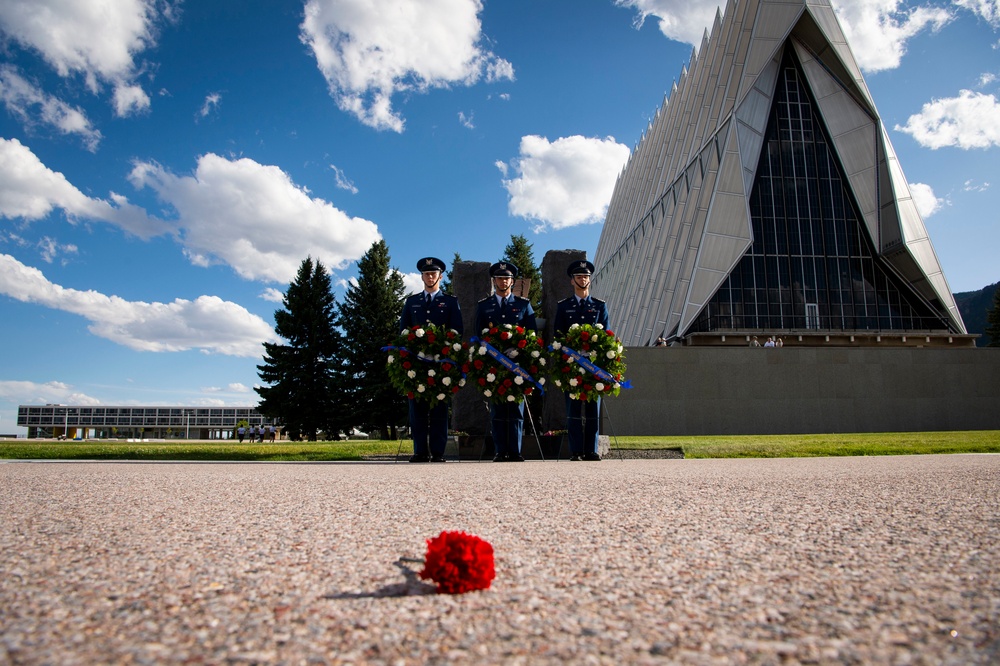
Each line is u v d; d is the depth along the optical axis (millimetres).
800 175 48781
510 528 4184
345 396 43688
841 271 47688
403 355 12789
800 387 25828
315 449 13930
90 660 1958
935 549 3457
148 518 4617
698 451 13242
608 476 7945
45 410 81375
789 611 2451
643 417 25172
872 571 3018
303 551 3514
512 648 2084
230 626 2281
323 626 2291
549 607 2512
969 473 7547
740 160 46719
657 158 70688
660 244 59219
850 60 48875
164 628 2256
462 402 15797
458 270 16969
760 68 48469
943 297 46125
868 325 47125
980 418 26328
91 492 6277
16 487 6746
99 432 81875
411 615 2414
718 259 45688
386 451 13594
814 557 3307
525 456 13977
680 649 2074
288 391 43438
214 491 6387
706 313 46406
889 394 26141
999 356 26641
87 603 2535
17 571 3035
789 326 46562
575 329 13039
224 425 82688
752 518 4496
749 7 50844
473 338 13039
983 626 2270
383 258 46000
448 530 4125
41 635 2170
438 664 1950
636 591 2717
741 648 2084
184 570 3072
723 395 25531
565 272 16188
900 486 6297
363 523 4410
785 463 10305
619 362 12906
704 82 59094
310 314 44125
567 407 13070
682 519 4480
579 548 3557
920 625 2287
